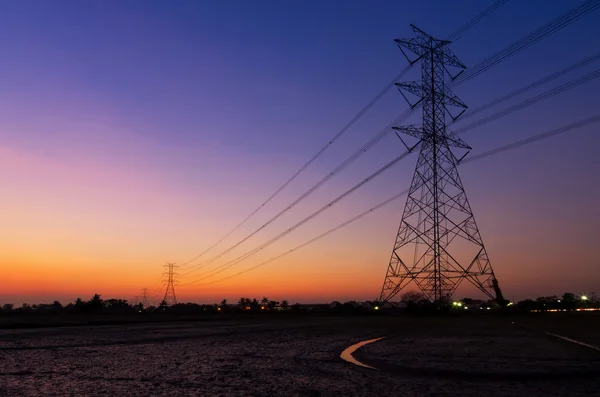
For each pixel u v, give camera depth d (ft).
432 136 269.44
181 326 223.51
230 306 620.49
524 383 63.67
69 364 84.28
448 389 59.47
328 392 57.67
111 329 198.90
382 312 387.96
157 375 71.20
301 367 79.61
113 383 64.18
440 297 286.66
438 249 285.43
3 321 283.38
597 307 552.82
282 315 419.33
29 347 117.91
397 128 262.47
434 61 273.54
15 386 62.03
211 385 62.59
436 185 283.18
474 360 86.58
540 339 131.64
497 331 168.04
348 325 223.92
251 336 155.63
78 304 580.30
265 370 76.07
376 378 67.87
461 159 275.39
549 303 546.26
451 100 271.49
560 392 57.47
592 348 106.63
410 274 291.38
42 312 545.03
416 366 79.41
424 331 172.55
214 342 131.95
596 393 56.75
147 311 570.05
